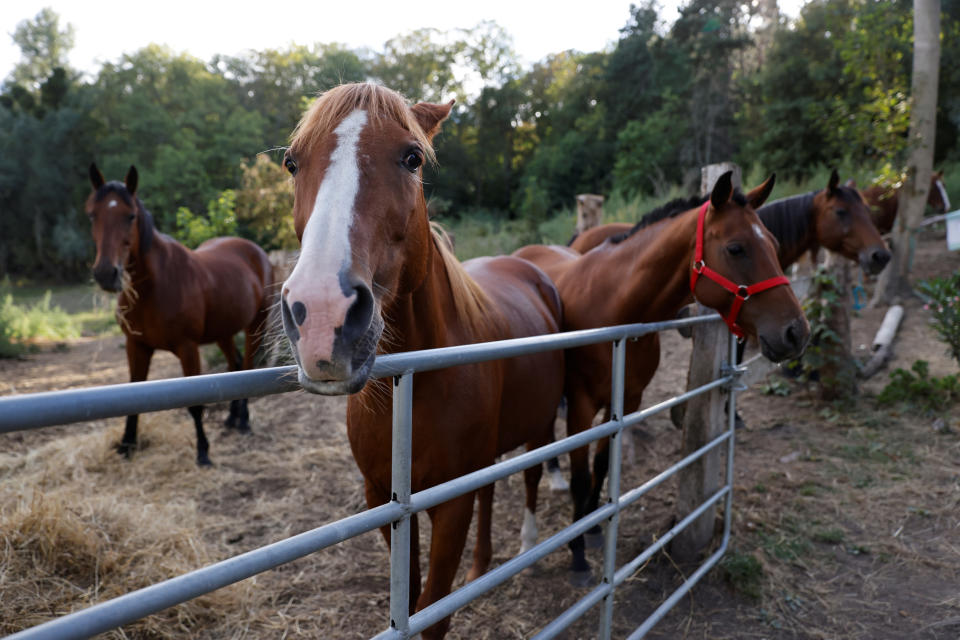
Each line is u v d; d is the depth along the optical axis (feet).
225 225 30.86
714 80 76.54
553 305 9.04
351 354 3.07
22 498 9.34
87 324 41.63
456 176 124.36
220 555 9.05
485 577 4.38
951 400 13.89
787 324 7.05
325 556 9.16
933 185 29.53
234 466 12.76
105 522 8.73
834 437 12.93
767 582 8.25
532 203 46.32
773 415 14.47
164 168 104.42
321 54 138.72
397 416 3.58
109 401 2.31
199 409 12.52
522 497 11.23
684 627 7.45
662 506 10.47
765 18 78.28
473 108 130.62
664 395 16.20
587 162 97.19
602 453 9.02
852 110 25.43
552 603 7.98
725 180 7.22
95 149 122.83
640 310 8.48
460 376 5.25
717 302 7.60
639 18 98.68
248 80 143.13
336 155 3.75
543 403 7.43
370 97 4.09
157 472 12.18
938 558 8.73
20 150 115.03
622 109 96.68
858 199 14.43
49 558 7.64
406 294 4.67
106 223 11.44
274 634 7.29
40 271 122.31
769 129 56.59
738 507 10.18
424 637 5.30
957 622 7.41
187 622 7.36
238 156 111.96
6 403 2.02
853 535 9.36
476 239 45.98
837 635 7.29
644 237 8.63
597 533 9.38
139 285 12.20
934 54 22.59
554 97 136.46
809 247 15.42
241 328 15.90
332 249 3.26
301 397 17.58
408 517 3.70
